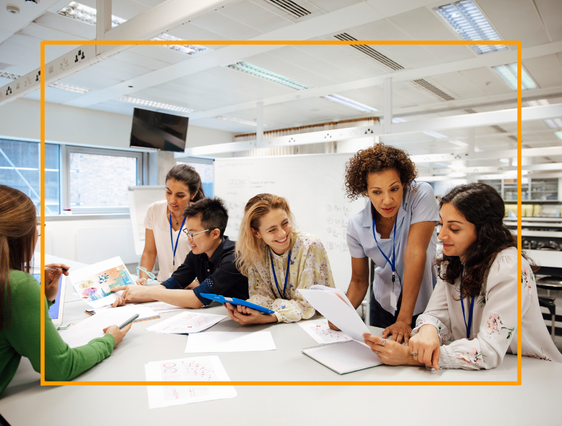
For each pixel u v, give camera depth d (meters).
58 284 1.32
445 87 4.84
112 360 1.02
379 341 0.98
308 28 3.18
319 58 3.92
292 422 0.73
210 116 6.55
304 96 5.33
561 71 4.23
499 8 2.95
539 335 1.01
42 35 3.36
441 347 0.96
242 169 3.94
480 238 1.00
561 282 2.88
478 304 1.05
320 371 0.95
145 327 1.31
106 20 2.00
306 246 1.43
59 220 5.22
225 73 4.43
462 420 0.73
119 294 1.66
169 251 2.30
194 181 2.16
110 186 6.33
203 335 1.22
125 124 6.30
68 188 5.80
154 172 6.61
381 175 1.25
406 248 1.38
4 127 5.01
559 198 10.45
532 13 3.01
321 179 3.45
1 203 0.84
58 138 5.53
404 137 8.31
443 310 1.14
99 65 4.02
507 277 0.94
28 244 0.89
